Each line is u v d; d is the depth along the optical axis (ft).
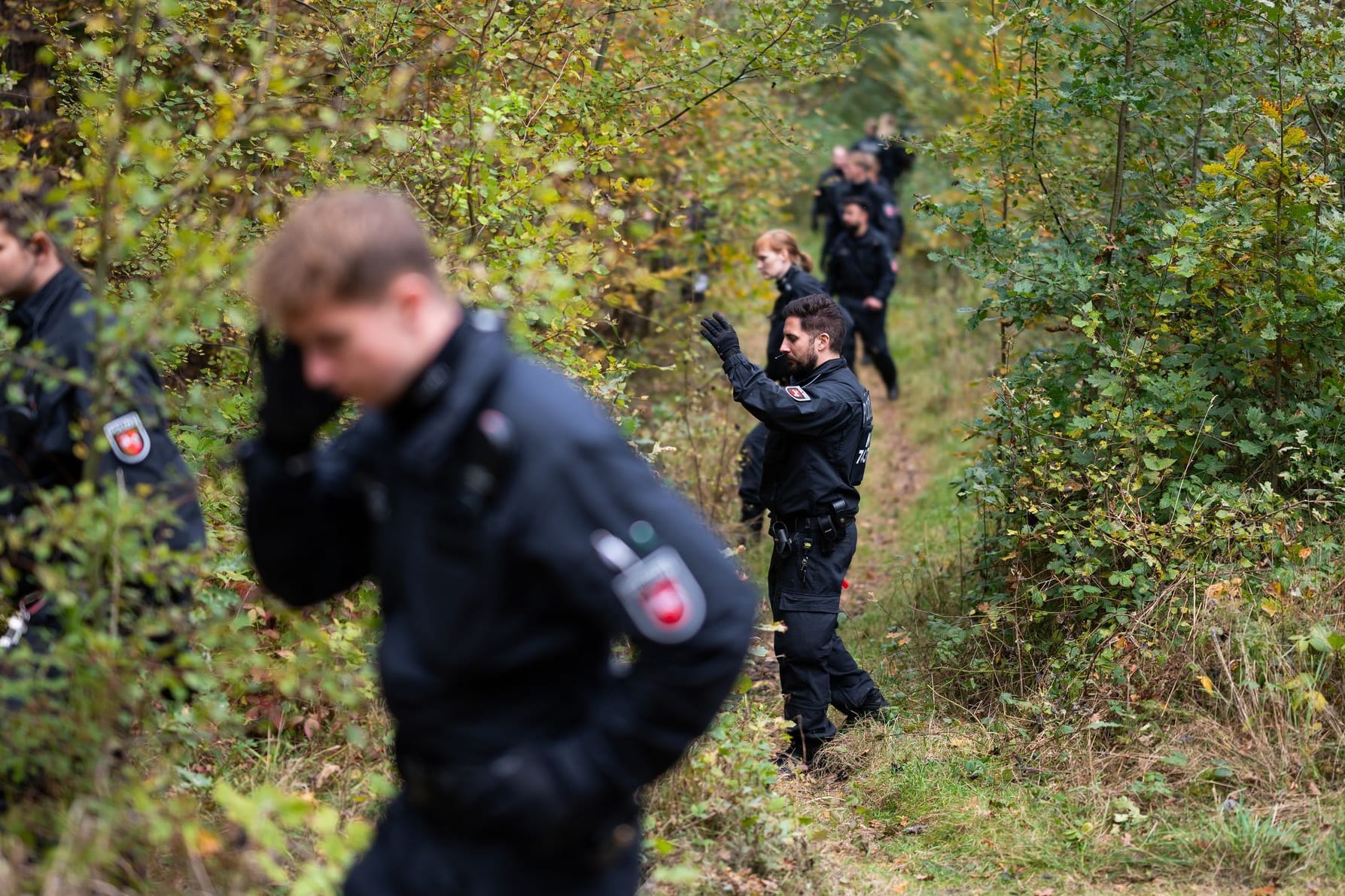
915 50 51.83
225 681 11.67
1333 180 20.12
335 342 6.97
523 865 7.27
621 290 26.58
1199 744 16.89
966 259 22.77
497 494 6.79
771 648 20.24
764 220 38.14
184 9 18.35
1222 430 20.65
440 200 19.31
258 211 15.16
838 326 19.60
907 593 25.43
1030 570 21.12
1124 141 23.18
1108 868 15.37
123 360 9.83
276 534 8.08
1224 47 21.12
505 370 7.03
